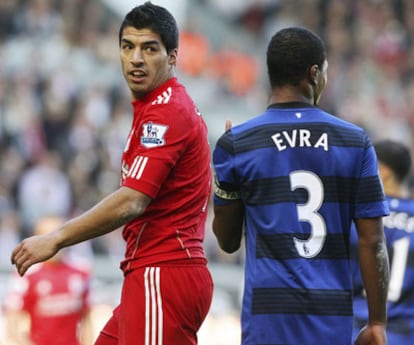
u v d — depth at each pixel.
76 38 65.75
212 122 72.00
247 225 17.06
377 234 16.91
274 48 17.23
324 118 17.11
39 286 32.50
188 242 17.62
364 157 16.92
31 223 52.31
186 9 81.75
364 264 16.92
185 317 17.47
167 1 77.50
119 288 42.53
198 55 75.19
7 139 55.75
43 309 32.47
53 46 63.59
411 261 21.89
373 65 81.00
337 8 84.69
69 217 53.53
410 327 21.69
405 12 86.44
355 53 81.88
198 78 75.06
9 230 48.84
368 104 76.12
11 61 60.59
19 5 65.25
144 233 17.52
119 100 61.69
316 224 16.69
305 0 85.25
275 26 82.88
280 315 16.41
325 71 17.48
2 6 64.50
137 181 17.03
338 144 16.91
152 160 17.14
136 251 17.56
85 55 64.38
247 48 82.19
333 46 81.81
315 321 16.42
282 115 17.14
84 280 32.88
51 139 57.16
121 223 16.95
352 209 16.92
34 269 32.78
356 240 21.39
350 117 74.12
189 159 17.61
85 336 32.88
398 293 21.80
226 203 17.25
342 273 16.70
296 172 16.81
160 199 17.48
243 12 85.12
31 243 16.69
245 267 17.05
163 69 17.70
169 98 17.56
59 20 66.19
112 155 57.91
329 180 16.80
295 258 16.55
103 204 16.91
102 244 48.53
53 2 67.06
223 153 17.14
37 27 64.62
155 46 17.59
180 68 74.62
